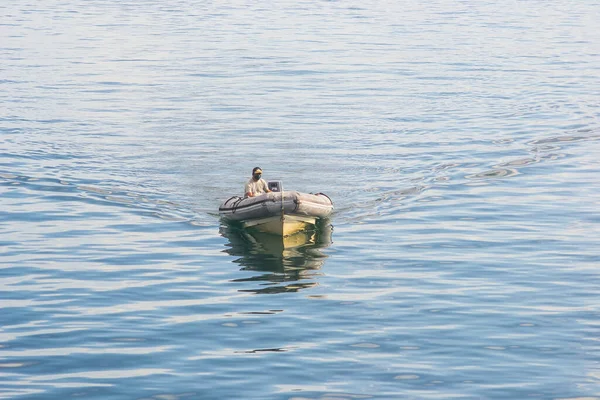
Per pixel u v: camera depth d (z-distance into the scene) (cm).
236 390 2139
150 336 2448
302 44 8419
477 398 2105
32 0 12531
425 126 5178
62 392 2125
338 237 3384
